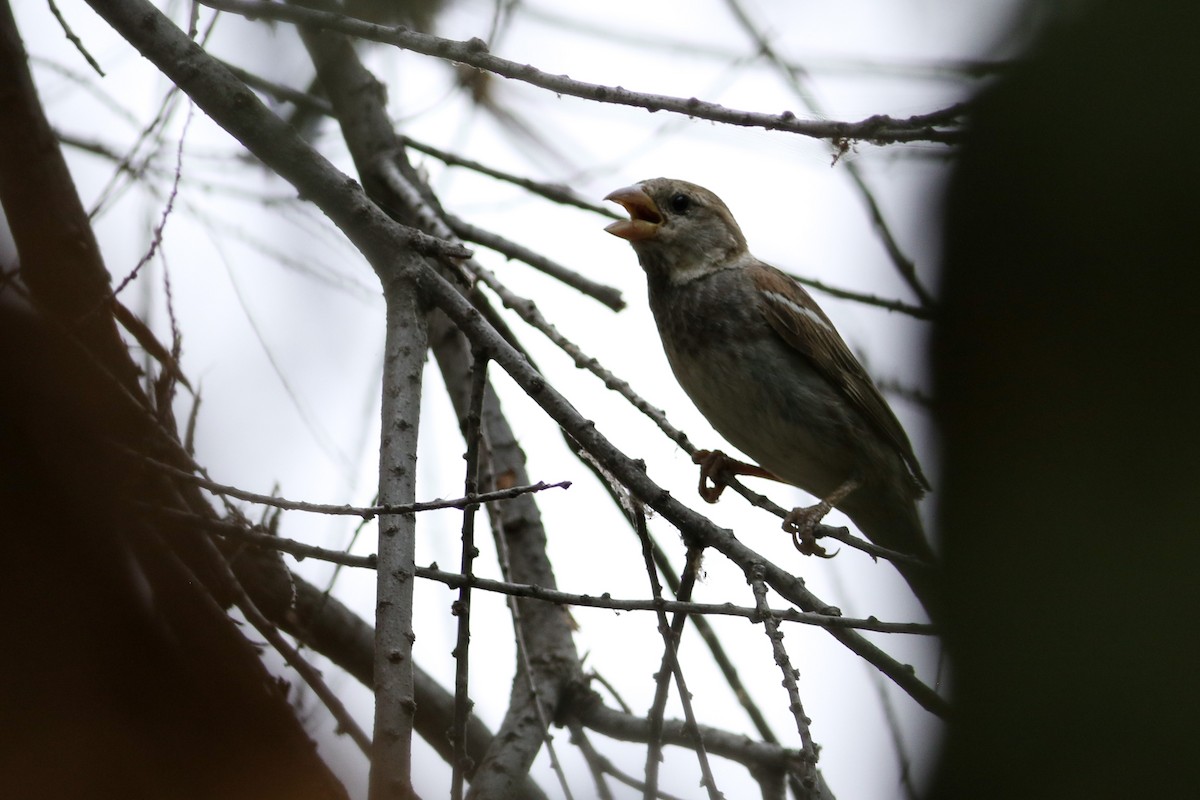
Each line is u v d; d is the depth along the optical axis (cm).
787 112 662
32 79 802
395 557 596
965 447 750
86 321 693
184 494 726
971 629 697
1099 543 678
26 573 594
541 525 1015
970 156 788
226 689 658
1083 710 644
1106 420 706
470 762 600
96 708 596
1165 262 722
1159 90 730
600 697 941
